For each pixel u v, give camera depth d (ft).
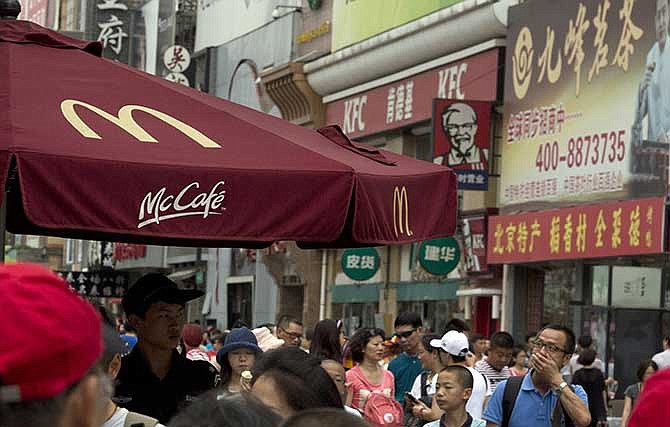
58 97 23.03
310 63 141.08
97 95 23.77
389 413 40.06
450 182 27.55
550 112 98.12
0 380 7.87
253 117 27.12
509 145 103.40
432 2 116.37
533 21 100.89
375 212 24.45
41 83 23.41
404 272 126.62
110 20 190.08
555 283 101.40
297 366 17.92
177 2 183.93
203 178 22.20
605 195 90.33
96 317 8.33
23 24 25.49
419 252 106.63
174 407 27.32
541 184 98.94
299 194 23.15
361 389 41.32
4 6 26.09
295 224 23.09
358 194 23.90
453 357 42.73
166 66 176.55
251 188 22.66
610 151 90.12
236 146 23.45
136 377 27.25
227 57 168.35
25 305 7.95
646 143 85.81
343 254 119.96
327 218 23.41
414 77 122.11
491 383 47.44
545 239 96.84
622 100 89.10
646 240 83.82
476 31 109.40
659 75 84.79
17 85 23.15
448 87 115.14
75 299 8.22
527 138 100.94
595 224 90.12
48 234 31.14
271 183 22.85
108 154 21.52
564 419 33.45
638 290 75.46
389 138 129.90
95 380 8.26
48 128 21.77
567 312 99.30
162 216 21.81
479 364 47.96
